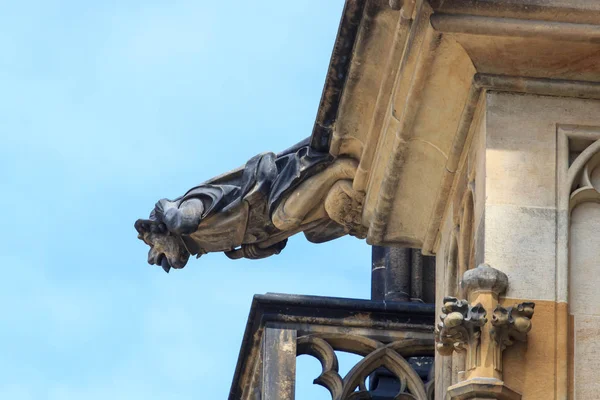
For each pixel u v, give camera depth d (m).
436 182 29.05
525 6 26.92
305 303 31.33
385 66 28.92
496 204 26.72
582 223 26.77
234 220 31.48
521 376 25.94
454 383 28.00
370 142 29.69
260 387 31.27
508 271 26.38
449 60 27.48
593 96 27.20
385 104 29.09
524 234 26.56
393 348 31.25
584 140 27.06
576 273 26.48
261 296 31.30
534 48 27.09
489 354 25.91
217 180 31.72
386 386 31.75
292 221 31.19
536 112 27.16
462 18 26.97
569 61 27.12
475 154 27.61
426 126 28.42
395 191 29.52
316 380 31.12
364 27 28.83
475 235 27.25
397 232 30.22
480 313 26.02
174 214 31.33
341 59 29.48
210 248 31.84
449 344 26.25
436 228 29.55
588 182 26.84
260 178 31.25
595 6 26.91
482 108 27.39
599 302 26.31
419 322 31.39
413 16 27.84
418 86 27.89
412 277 34.00
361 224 30.86
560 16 26.94
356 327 31.30
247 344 31.75
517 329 25.98
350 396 31.00
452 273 28.84
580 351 26.08
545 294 26.27
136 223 31.81
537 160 26.94
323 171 30.77
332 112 30.12
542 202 26.73
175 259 31.75
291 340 31.16
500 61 27.23
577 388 25.91
